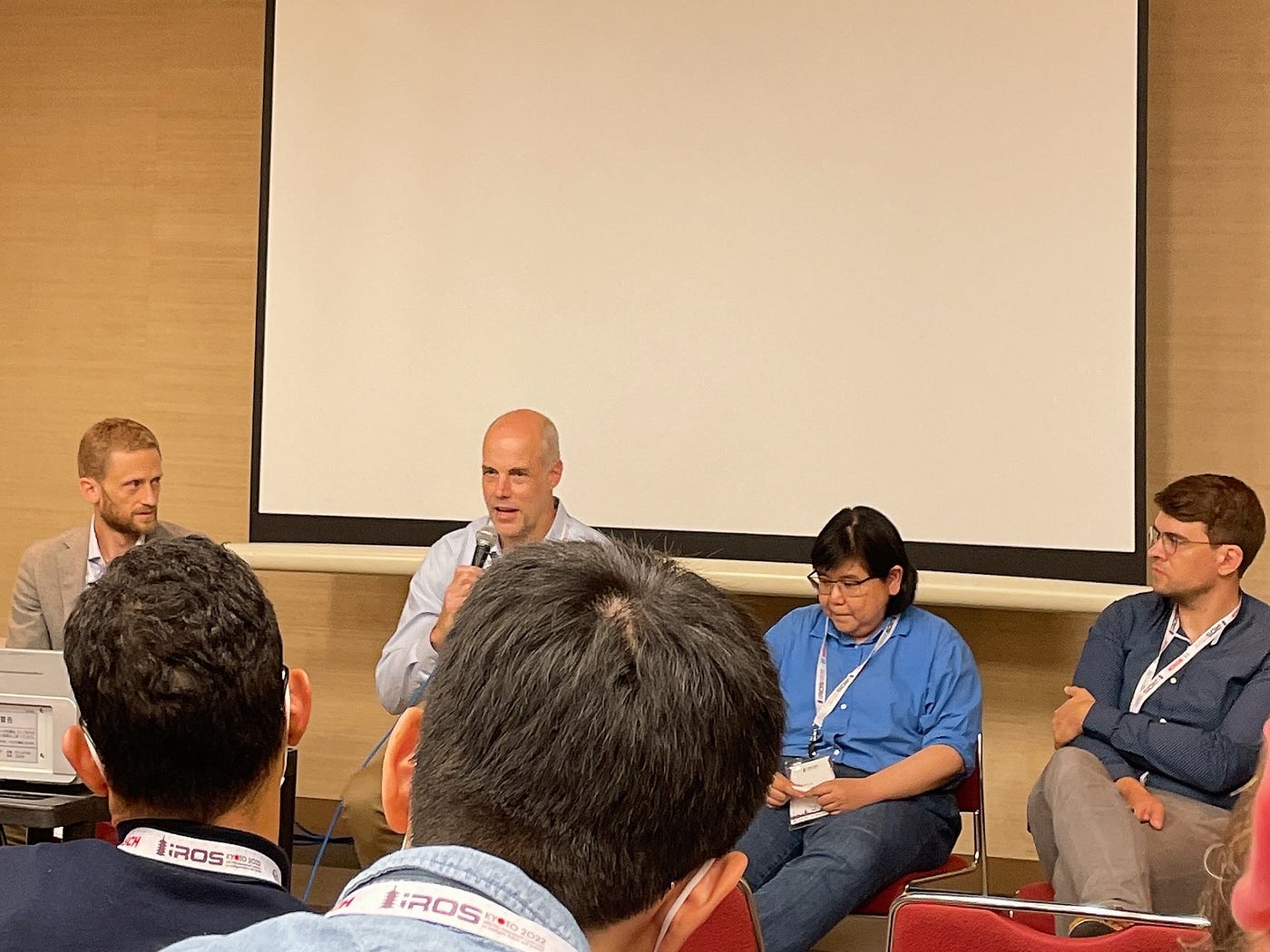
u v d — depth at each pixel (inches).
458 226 175.3
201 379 192.9
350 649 188.4
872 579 131.7
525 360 173.6
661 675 28.1
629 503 170.7
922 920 66.8
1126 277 156.7
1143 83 156.2
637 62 170.1
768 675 30.2
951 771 124.6
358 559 171.5
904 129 162.6
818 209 165.2
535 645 28.3
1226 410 163.5
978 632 170.9
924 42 161.9
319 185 178.7
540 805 27.5
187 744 46.9
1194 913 111.7
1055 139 158.6
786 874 116.2
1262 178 162.6
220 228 192.2
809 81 165.2
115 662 46.9
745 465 167.3
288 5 179.2
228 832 47.3
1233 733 118.6
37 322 197.8
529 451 136.9
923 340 162.6
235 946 26.5
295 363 179.8
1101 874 106.5
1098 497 157.6
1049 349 159.0
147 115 194.2
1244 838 22.6
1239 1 163.0
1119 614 131.0
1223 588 124.6
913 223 162.6
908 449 163.0
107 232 195.6
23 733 103.0
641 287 170.2
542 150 172.9
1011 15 159.5
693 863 28.6
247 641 48.3
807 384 165.6
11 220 198.5
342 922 26.5
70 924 42.7
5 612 197.5
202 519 192.9
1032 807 121.2
